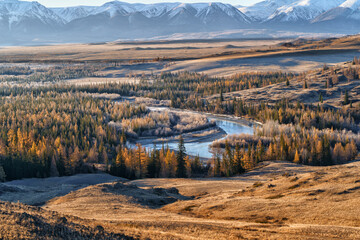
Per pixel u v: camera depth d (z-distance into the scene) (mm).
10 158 125250
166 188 75750
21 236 25641
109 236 30828
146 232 34750
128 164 121312
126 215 47656
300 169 103375
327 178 53094
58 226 30125
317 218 38812
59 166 125750
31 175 121812
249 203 48781
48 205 62156
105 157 140000
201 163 136125
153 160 124625
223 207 49781
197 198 67188
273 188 56594
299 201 45156
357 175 50781
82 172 126750
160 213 50312
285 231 35062
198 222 41000
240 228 37250
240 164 117438
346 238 31562
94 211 50594
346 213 38281
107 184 76562
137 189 73625
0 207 36562
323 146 134750
